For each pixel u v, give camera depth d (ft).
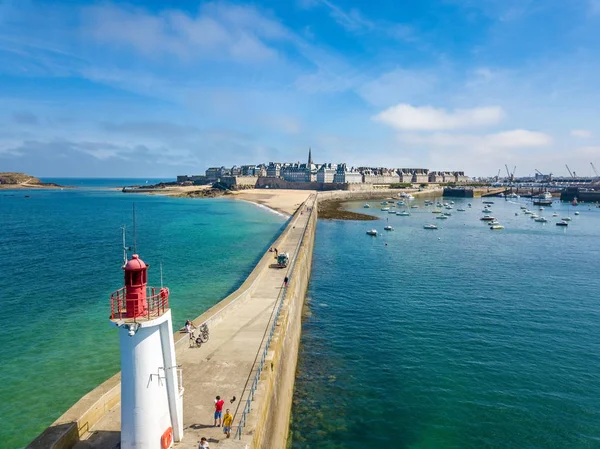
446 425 73.56
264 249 209.87
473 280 164.45
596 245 254.27
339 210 450.71
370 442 69.46
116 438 46.44
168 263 175.32
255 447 47.06
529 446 68.39
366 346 103.65
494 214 451.94
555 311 128.06
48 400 72.54
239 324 84.17
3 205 488.85
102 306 120.37
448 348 102.22
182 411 48.65
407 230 314.96
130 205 494.18
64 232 266.36
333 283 159.63
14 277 150.92
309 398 81.87
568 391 83.41
